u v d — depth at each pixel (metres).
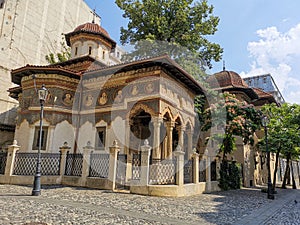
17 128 15.29
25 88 15.79
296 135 17.25
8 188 10.16
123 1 22.08
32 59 26.23
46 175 12.18
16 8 24.98
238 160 21.02
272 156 30.59
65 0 31.80
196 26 21.16
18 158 12.32
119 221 5.47
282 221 7.02
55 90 15.10
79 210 6.39
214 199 10.42
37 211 6.02
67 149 12.77
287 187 24.80
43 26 28.02
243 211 8.05
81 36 20.39
